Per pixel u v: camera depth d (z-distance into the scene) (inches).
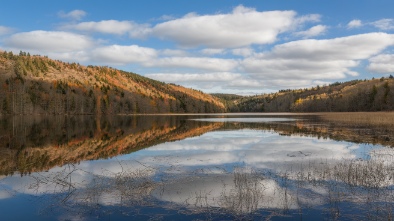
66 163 664.4
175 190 422.3
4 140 1144.8
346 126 1533.0
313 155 700.0
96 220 323.6
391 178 463.5
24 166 634.2
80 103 4261.8
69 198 394.0
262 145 890.7
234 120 2652.6
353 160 620.4
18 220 324.8
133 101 5344.5
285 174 495.2
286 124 1868.8
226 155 722.8
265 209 346.9
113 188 434.6
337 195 389.4
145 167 581.6
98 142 1082.7
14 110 3472.0
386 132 1191.6
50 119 2775.6
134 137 1243.8
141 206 362.6
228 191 414.6
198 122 2377.0
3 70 4694.9
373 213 330.0
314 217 324.2
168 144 967.0
